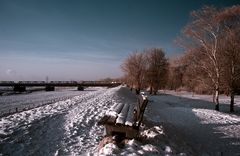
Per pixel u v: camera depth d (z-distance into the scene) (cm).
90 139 777
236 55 2298
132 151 559
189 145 848
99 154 558
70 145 705
